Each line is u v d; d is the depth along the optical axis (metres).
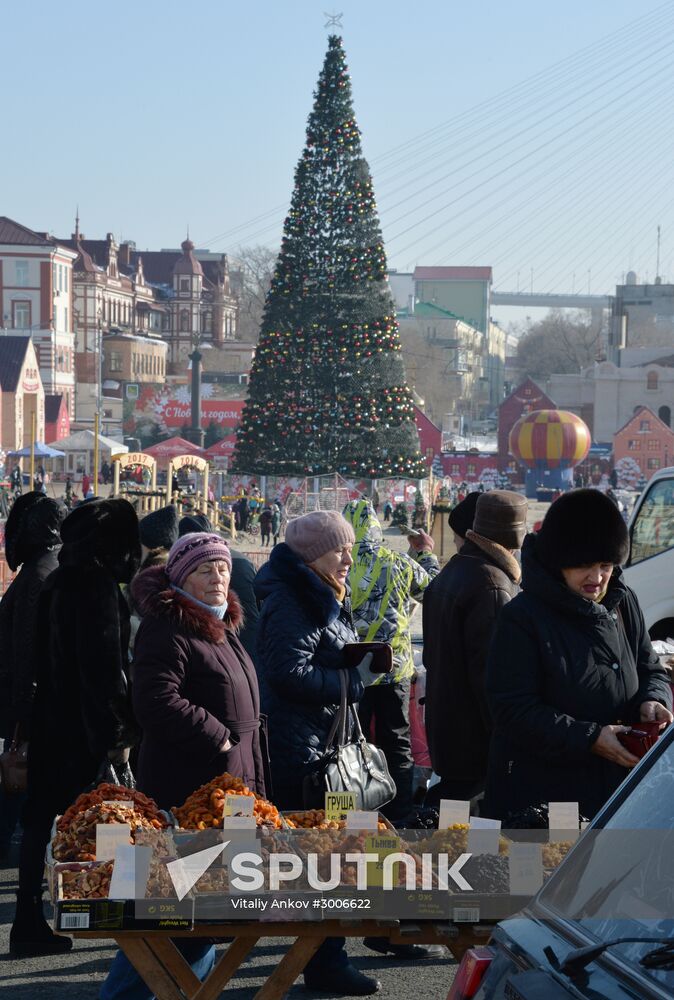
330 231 56.38
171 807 5.28
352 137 56.16
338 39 56.22
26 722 7.28
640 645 5.36
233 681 5.40
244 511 55.59
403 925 4.18
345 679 5.99
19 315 123.25
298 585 6.00
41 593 6.25
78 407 135.00
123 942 4.16
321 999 5.66
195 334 164.50
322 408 57.03
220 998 5.63
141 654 5.31
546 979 2.81
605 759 5.06
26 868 6.19
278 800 6.03
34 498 7.57
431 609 6.61
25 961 6.16
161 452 69.88
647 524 11.63
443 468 96.06
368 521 8.06
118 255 162.62
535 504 77.12
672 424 118.06
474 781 6.59
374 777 5.88
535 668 5.08
